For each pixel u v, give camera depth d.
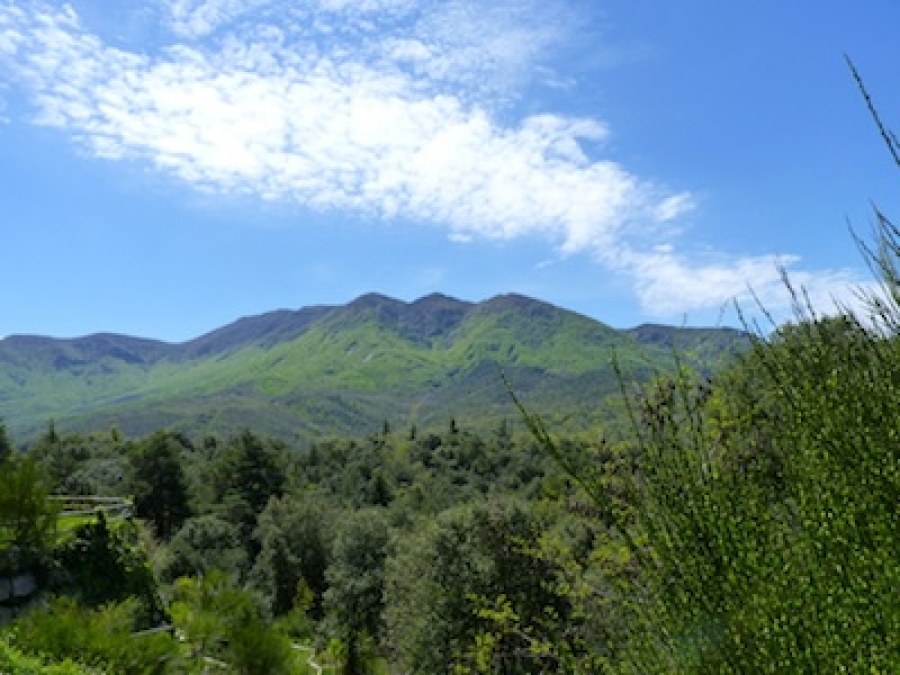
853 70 2.38
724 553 2.22
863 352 2.34
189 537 57.75
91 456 77.94
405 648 25.55
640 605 2.73
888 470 2.02
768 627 2.01
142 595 19.80
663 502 2.47
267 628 20.08
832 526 2.03
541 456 76.06
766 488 2.42
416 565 25.42
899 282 2.30
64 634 13.13
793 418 2.34
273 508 63.44
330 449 111.38
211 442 111.12
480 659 8.76
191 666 16.36
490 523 22.00
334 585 44.41
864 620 1.87
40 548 17.52
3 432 48.88
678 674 2.31
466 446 97.88
